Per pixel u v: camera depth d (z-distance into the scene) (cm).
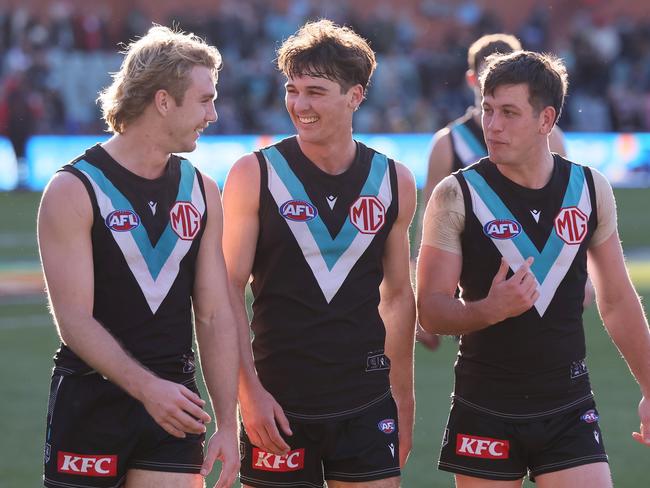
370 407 1504
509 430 1520
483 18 11131
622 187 9175
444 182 1523
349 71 1452
